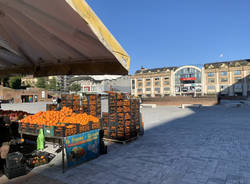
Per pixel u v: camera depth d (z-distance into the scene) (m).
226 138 7.87
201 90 75.62
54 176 4.20
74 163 4.77
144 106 32.62
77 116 5.50
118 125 7.16
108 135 7.46
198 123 12.31
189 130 9.88
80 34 2.93
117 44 2.81
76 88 67.00
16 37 3.75
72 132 4.70
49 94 66.69
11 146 5.20
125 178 4.10
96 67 3.65
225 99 53.56
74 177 4.14
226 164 4.90
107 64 3.51
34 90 61.00
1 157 4.70
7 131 5.75
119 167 4.75
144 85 89.88
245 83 68.19
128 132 7.29
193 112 20.34
